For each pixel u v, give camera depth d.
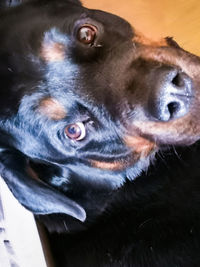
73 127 0.30
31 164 0.32
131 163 0.33
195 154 0.33
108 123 0.29
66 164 0.32
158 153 0.33
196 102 0.27
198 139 0.32
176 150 0.33
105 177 0.34
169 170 0.33
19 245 0.34
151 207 0.33
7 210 0.35
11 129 0.31
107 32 0.30
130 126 0.28
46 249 0.35
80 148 0.31
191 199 0.32
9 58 0.29
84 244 0.33
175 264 0.31
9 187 0.32
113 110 0.28
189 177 0.33
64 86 0.29
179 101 0.25
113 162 0.33
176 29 0.41
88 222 0.34
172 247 0.31
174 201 0.33
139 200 0.34
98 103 0.28
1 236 0.34
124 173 0.33
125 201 0.34
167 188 0.33
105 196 0.34
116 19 0.31
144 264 0.31
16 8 0.31
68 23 0.29
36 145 0.31
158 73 0.26
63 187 0.33
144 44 0.29
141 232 0.32
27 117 0.30
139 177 0.34
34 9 0.30
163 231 0.32
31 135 0.30
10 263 0.33
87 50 0.29
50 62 0.29
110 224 0.33
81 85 0.29
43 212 0.32
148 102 0.26
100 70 0.28
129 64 0.28
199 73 0.28
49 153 0.31
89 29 0.30
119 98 0.28
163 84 0.25
